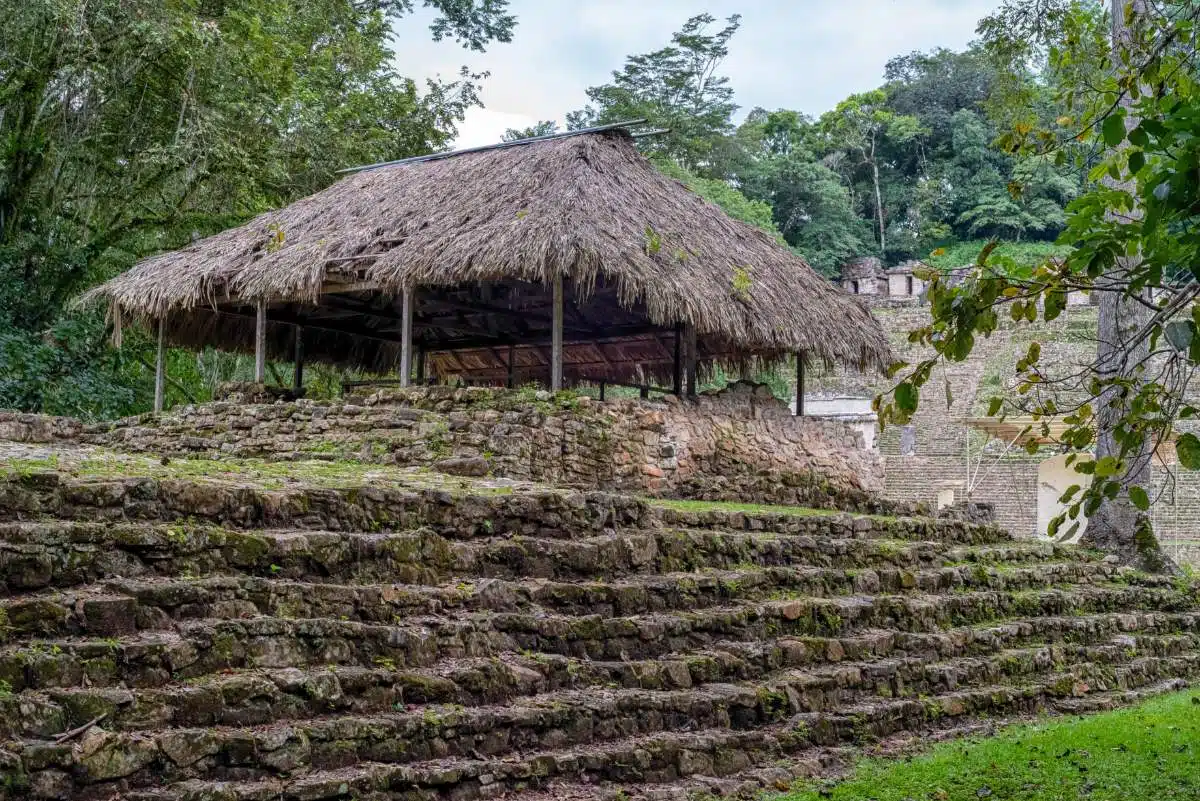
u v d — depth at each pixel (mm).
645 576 8008
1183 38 6238
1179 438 5242
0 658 4613
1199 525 25641
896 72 78125
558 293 12750
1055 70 7977
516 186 13508
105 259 20391
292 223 15070
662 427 13156
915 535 12211
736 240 15625
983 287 5191
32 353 17625
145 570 5598
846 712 7676
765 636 8094
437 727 5609
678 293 12359
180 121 18281
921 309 49500
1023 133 6684
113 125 19578
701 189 42469
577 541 7809
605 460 12414
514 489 8391
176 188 20281
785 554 9422
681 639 7531
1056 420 21109
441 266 12297
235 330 17047
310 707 5367
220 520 6277
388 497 7074
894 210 69938
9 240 19062
